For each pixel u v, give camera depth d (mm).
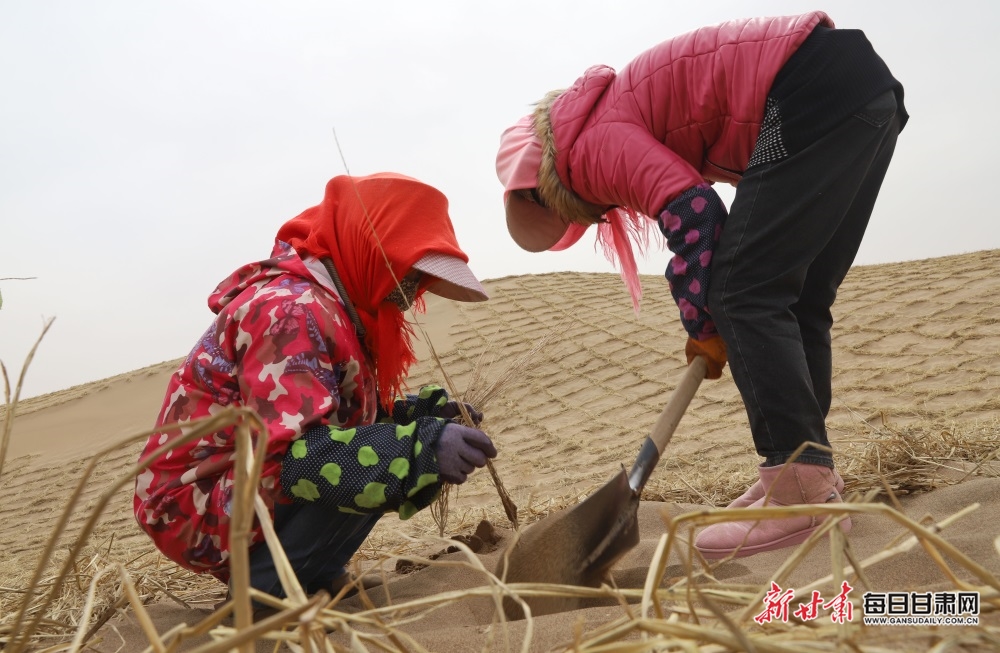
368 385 2207
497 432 7746
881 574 1650
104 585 2430
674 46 2312
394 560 2867
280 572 1119
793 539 2172
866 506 1095
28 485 10648
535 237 2785
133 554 3312
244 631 901
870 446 3125
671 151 2287
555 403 8305
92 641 1650
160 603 2381
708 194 2182
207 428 942
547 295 12883
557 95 2602
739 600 1259
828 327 2521
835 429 5230
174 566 2773
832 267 2438
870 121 2135
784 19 2207
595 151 2359
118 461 10906
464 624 1856
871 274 10102
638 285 2852
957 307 7805
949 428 3289
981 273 8719
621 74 2414
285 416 1881
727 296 2145
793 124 2113
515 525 2574
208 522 2010
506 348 10406
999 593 1119
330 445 1887
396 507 1925
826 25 2234
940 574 1593
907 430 3068
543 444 7102
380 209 2160
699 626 1060
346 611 2125
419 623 1887
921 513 2303
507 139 2688
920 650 1080
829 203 2135
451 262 2156
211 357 2029
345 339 2064
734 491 3141
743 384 2154
